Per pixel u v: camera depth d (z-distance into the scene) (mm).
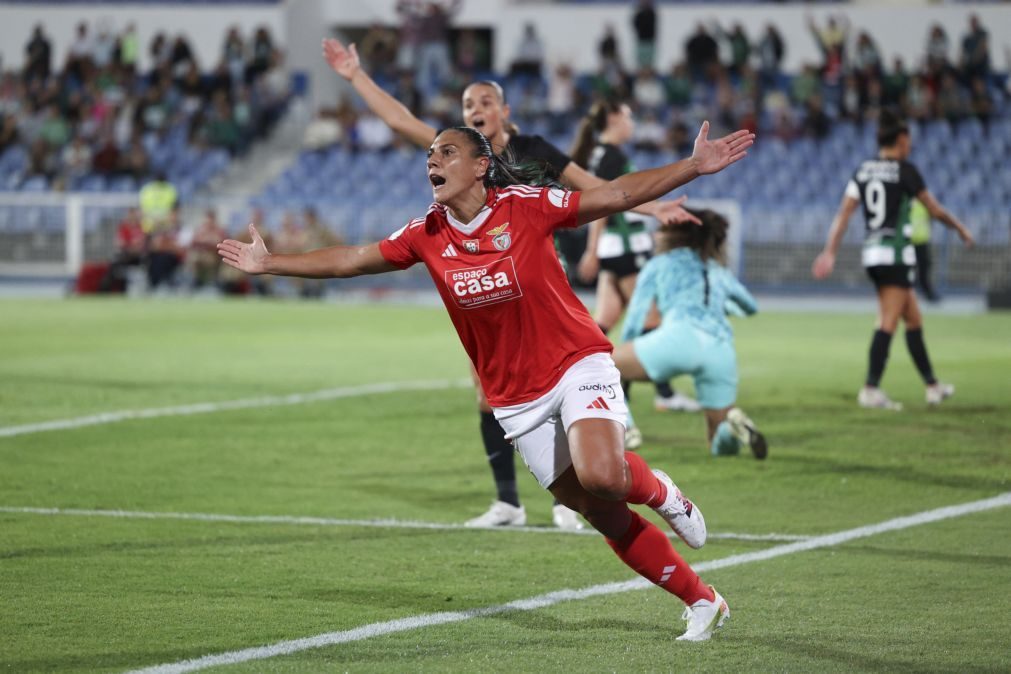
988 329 49719
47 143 82062
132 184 79250
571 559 16875
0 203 73625
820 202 74375
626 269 28234
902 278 29562
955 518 19156
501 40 87188
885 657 12758
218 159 82062
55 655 12711
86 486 21219
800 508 19953
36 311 55188
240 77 85938
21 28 90312
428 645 13156
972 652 12906
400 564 16547
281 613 14289
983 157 76000
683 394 31781
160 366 37156
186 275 67000
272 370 36531
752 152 76438
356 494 20922
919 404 30438
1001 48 82188
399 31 87812
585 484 12609
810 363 38688
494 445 18922
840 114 78750
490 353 13312
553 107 79500
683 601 13477
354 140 81000
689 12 85125
